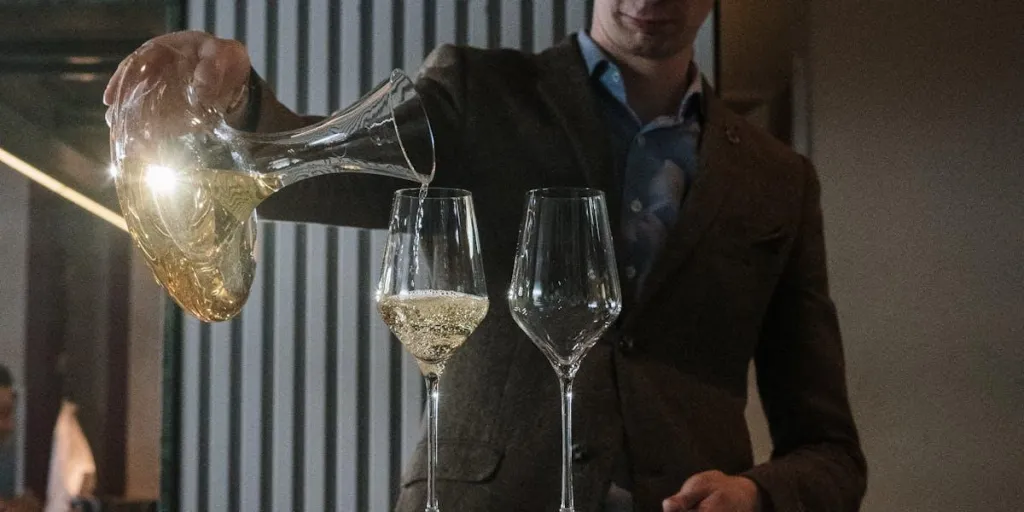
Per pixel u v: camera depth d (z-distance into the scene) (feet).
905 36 6.09
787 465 3.51
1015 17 5.99
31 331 7.45
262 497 6.66
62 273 7.48
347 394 6.61
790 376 4.08
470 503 3.31
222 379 6.72
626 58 4.01
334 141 2.42
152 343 7.43
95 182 7.43
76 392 7.45
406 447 6.55
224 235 2.39
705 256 3.70
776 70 6.17
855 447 3.92
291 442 6.64
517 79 3.99
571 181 3.76
